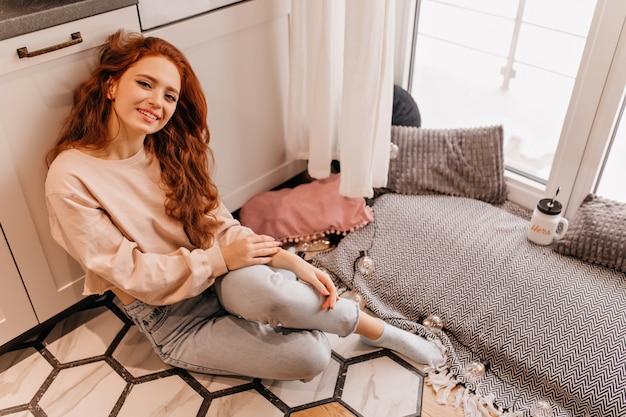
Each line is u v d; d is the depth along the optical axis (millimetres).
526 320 1516
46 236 1437
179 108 1417
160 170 1414
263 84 1805
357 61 1604
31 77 1256
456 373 1492
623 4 1520
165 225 1412
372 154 1755
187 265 1335
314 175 1942
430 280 1651
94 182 1283
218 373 1449
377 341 1498
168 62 1295
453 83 2199
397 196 1929
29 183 1347
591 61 1645
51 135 1342
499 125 1938
